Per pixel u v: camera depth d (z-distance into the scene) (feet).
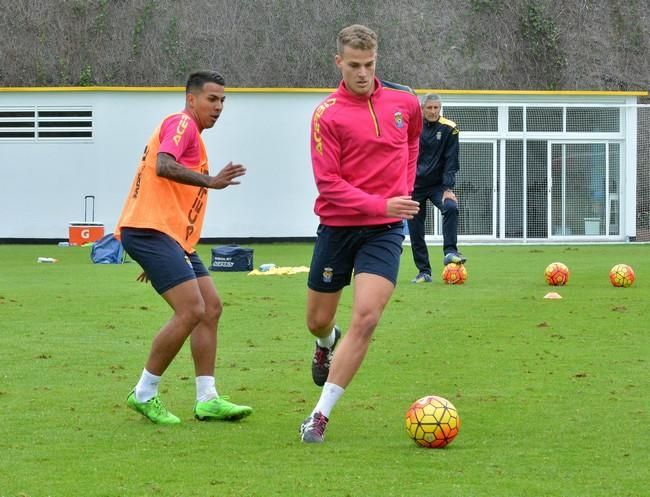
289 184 181.57
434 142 88.28
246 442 34.40
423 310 70.44
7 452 32.94
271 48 207.00
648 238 185.57
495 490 28.17
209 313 38.32
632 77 211.00
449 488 28.40
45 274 103.96
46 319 66.80
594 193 177.17
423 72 204.85
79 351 54.13
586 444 33.68
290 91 180.14
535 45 209.67
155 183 37.45
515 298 77.66
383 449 33.24
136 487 28.68
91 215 180.34
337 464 31.22
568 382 44.93
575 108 176.45
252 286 89.30
